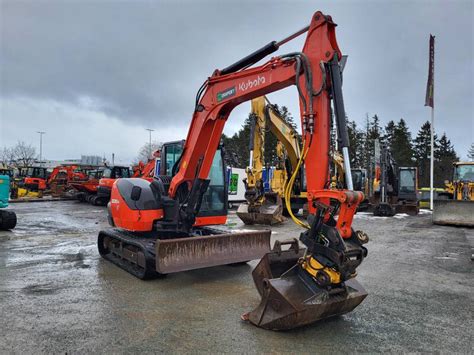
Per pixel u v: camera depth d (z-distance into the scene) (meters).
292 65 4.64
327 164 4.01
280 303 3.76
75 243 8.99
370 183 20.59
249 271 6.41
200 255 5.72
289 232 11.18
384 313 4.54
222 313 4.41
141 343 3.58
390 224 14.23
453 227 13.29
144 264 5.66
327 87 4.11
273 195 13.62
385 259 7.71
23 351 3.38
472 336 3.91
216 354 3.39
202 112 6.23
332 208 3.79
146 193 6.45
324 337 3.79
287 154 14.97
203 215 7.30
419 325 4.18
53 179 26.56
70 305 4.62
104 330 3.87
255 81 5.25
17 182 26.23
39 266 6.63
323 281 3.65
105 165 23.61
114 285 5.49
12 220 10.93
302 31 4.52
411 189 20.97
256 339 3.71
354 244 3.69
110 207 7.30
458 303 4.97
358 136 52.34
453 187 17.89
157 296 5.02
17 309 4.45
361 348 3.57
